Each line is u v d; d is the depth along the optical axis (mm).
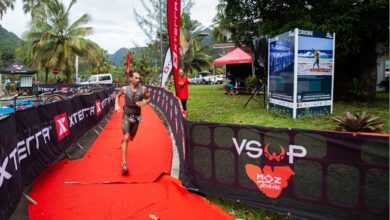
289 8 13773
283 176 3891
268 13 15172
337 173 3520
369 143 3314
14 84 29609
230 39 20797
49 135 6109
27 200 4590
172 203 4383
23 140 4891
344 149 3465
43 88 23766
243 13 15617
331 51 9969
